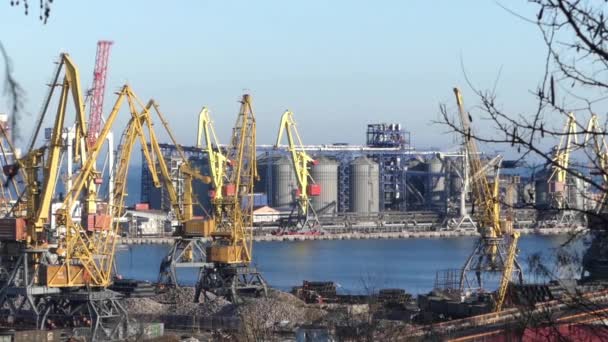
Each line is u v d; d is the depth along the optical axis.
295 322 148.00
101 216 153.38
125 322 148.25
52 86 147.38
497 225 181.88
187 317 166.50
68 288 149.25
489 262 185.38
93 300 147.12
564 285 19.80
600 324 20.05
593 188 18.25
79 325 149.75
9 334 130.12
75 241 148.75
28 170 148.50
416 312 154.12
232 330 123.44
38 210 148.38
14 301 166.75
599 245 18.05
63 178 181.38
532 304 21.83
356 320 88.88
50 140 148.62
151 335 147.88
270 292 199.12
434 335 82.06
